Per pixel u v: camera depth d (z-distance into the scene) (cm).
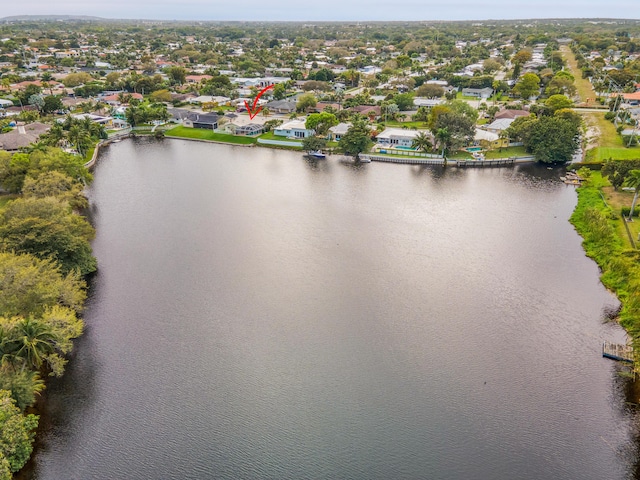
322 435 6222
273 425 6372
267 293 9244
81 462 5853
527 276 9794
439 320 8438
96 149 18862
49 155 13462
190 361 7469
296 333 8106
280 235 11694
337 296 9162
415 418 6456
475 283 9569
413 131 19838
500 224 12250
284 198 14162
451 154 17888
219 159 18238
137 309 8688
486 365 7369
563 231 11788
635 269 7988
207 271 10012
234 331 8150
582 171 15350
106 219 12600
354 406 6656
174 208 13375
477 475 5691
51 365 6962
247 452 5997
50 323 6788
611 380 7056
